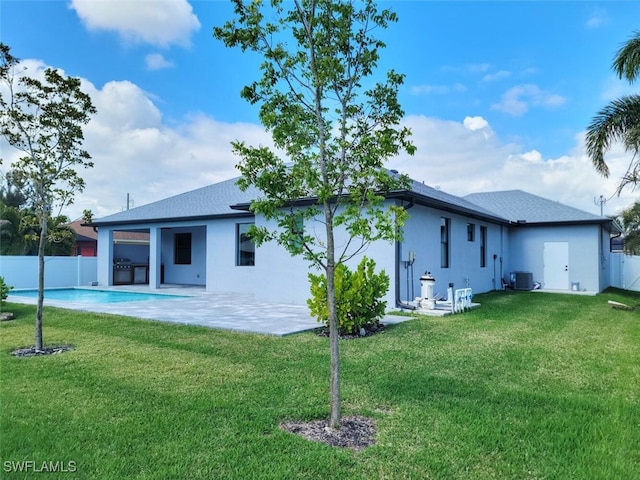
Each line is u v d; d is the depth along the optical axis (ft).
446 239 45.60
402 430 12.46
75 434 11.93
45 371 17.94
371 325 27.68
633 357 20.97
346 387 16.17
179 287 60.70
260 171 12.97
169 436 11.88
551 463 10.62
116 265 66.95
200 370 18.20
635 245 93.76
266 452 11.06
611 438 11.98
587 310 38.91
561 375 17.98
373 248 36.58
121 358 20.12
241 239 53.11
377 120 14.17
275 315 32.86
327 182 13.29
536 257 63.26
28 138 22.20
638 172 37.14
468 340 24.54
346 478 9.91
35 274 63.10
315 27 13.43
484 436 12.02
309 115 13.64
